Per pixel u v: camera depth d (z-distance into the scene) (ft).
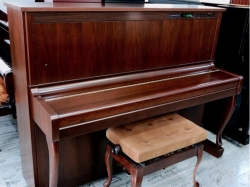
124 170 6.70
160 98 5.12
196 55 6.63
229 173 6.85
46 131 4.26
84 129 4.40
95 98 4.79
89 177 6.22
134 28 5.37
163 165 5.17
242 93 7.72
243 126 7.86
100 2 6.31
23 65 4.54
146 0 8.58
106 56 5.23
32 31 4.27
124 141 4.99
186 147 5.52
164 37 5.87
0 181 6.17
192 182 6.45
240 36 7.18
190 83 5.85
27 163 5.64
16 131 8.26
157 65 6.03
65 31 4.61
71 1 5.92
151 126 5.53
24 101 4.90
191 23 6.17
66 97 4.75
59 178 5.75
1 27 6.78
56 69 4.74
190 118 7.55
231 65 7.67
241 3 8.91
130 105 4.77
